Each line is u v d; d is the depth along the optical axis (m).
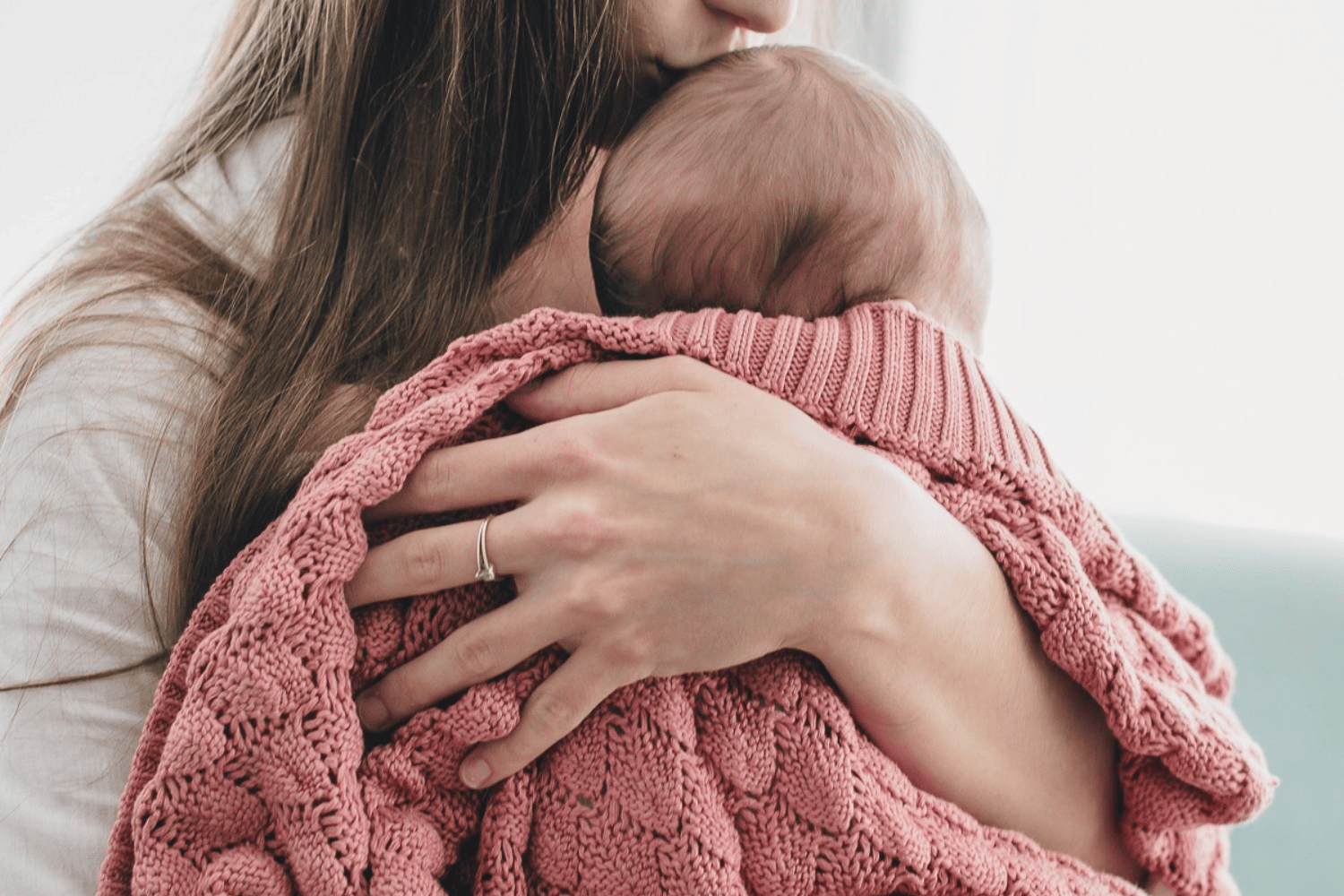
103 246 0.72
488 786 0.55
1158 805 0.63
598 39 0.69
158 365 0.65
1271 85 1.73
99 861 0.58
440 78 0.70
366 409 0.67
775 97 0.69
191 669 0.51
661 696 0.55
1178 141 1.78
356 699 0.55
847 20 1.72
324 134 0.71
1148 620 0.68
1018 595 0.61
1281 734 1.15
